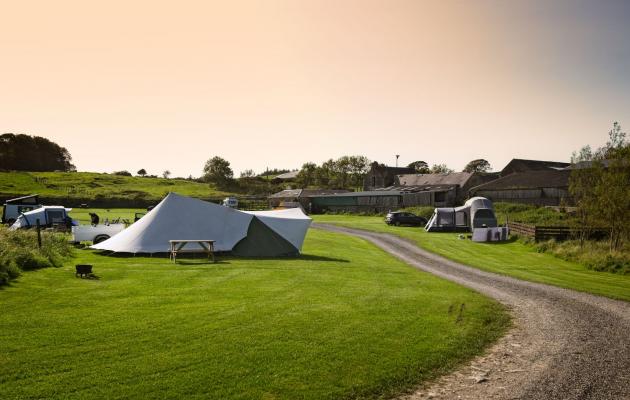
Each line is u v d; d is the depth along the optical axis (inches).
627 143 1187.9
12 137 6481.3
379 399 321.7
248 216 1062.4
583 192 1237.1
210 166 5442.9
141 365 353.1
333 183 5359.3
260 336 425.1
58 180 4677.7
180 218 1017.5
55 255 816.3
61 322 445.7
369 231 1798.7
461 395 330.6
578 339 466.3
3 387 310.8
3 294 542.0
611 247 1138.0
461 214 1819.6
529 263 1075.9
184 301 546.0
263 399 309.6
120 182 4972.9
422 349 410.6
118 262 845.2
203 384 326.0
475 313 544.1
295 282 692.1
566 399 327.0
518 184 2561.5
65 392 307.4
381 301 578.9
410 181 3676.2
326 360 375.9
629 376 370.0
